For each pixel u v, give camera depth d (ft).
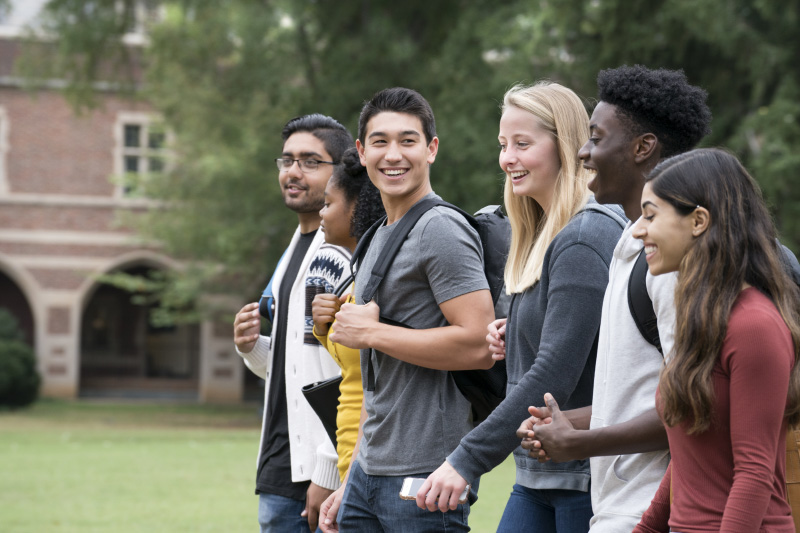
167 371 163.12
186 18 107.14
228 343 152.66
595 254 13.64
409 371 15.52
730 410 10.73
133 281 122.93
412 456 15.28
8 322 138.62
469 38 90.68
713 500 10.96
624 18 76.02
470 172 84.74
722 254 11.00
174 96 105.70
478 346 14.98
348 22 102.68
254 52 101.09
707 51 78.79
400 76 97.35
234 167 99.04
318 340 19.88
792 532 11.05
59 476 57.88
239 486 53.83
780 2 70.90
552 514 15.01
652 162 13.51
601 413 12.87
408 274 15.51
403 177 16.16
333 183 19.38
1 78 144.46
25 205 146.20
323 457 18.84
